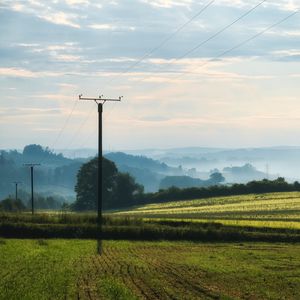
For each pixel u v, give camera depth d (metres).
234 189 180.88
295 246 69.00
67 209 192.50
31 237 78.25
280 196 164.38
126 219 85.88
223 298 28.27
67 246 63.56
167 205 169.12
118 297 27.75
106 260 48.53
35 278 35.62
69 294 29.00
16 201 153.25
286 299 28.95
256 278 37.31
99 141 61.72
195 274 39.00
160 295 29.22
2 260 47.47
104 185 182.62
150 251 59.97
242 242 75.06
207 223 85.62
